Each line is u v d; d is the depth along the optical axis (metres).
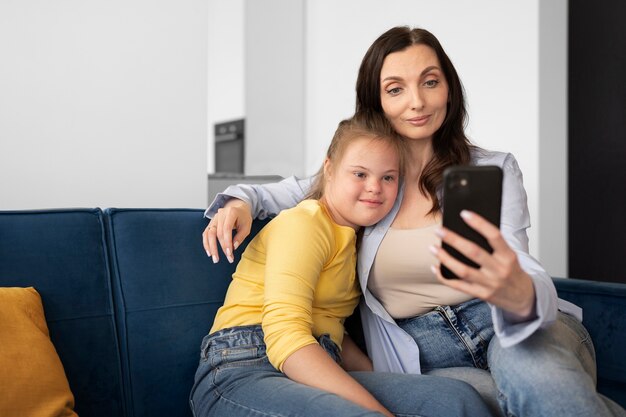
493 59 3.08
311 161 4.12
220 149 4.89
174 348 1.39
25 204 1.78
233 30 4.77
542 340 1.02
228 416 1.11
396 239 1.36
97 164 1.88
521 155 2.98
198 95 2.05
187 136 2.04
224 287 1.47
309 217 1.24
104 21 1.88
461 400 1.04
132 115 1.94
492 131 3.11
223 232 1.30
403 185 1.40
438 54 1.37
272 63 4.29
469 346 1.32
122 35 1.91
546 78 2.92
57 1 1.81
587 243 3.00
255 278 1.31
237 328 1.26
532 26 2.90
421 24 3.42
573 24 3.01
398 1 3.53
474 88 3.19
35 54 1.78
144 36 1.95
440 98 1.35
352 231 1.30
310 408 1.00
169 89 2.00
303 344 1.11
